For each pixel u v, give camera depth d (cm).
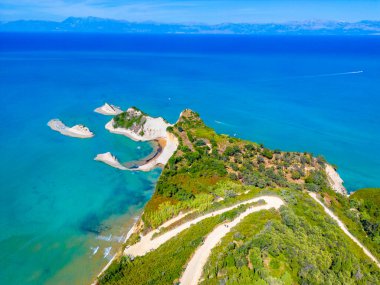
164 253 5469
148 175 9206
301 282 4203
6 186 8469
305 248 4844
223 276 4291
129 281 4997
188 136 10156
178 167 8494
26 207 7600
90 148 10844
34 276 5662
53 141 11338
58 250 6275
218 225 5847
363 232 6481
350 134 12538
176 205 6831
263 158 9019
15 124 12800
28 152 10450
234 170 8262
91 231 6838
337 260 4853
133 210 7606
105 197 8094
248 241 4900
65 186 8531
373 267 5188
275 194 6881
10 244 6406
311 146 11506
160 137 11419
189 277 4647
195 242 5334
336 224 6216
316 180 7962
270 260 4528
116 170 9444
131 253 5919
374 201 7794
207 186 7438
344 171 9812
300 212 6244
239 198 6862
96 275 5678
